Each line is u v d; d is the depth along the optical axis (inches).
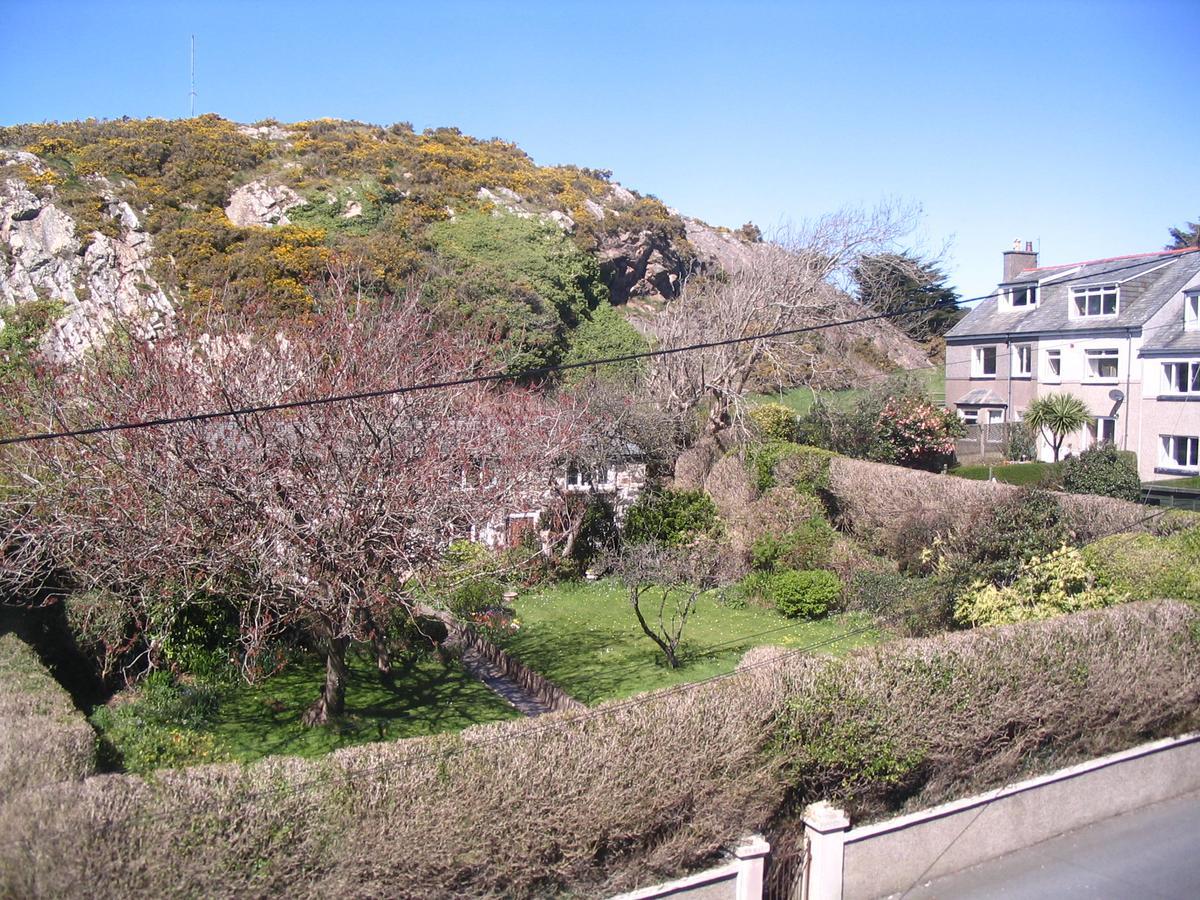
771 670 370.3
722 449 1058.7
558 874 306.3
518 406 720.3
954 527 727.1
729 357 1024.9
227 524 434.0
